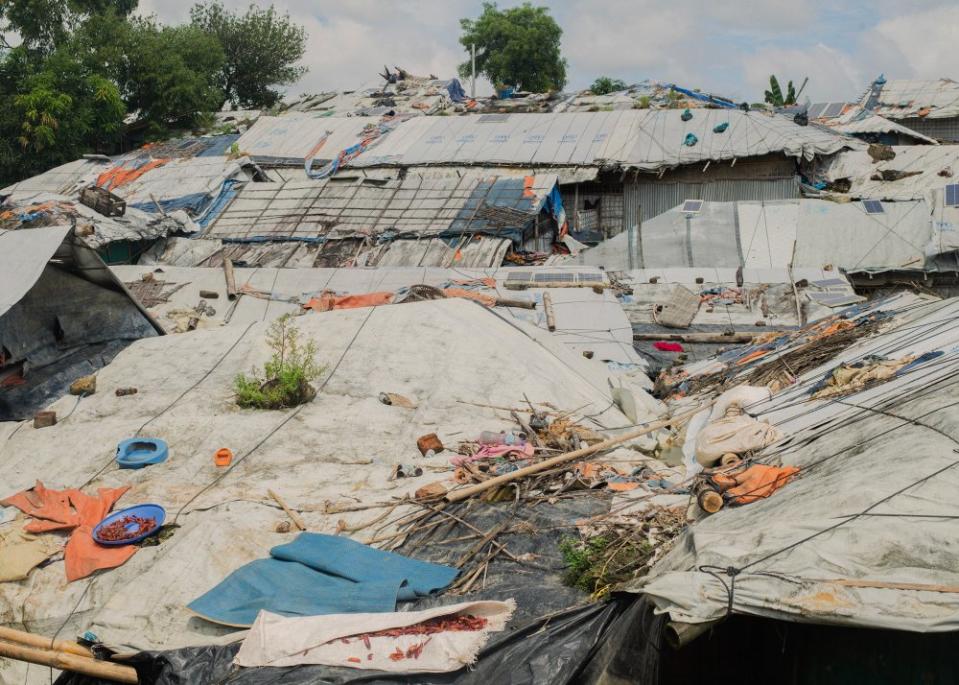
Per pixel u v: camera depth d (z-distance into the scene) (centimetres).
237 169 3553
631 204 3441
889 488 808
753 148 3322
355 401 1534
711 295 2484
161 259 3128
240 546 1140
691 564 788
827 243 2811
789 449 1116
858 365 1358
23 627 1093
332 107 4869
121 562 1151
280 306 2491
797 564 729
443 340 1645
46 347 1755
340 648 853
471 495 1213
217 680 852
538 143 3562
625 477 1260
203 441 1438
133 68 4312
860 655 734
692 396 1783
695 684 835
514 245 2997
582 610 838
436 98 4656
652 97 4419
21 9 4178
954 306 1549
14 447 1486
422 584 991
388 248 2961
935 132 4631
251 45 5431
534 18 5453
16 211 3206
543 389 1554
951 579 684
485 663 816
